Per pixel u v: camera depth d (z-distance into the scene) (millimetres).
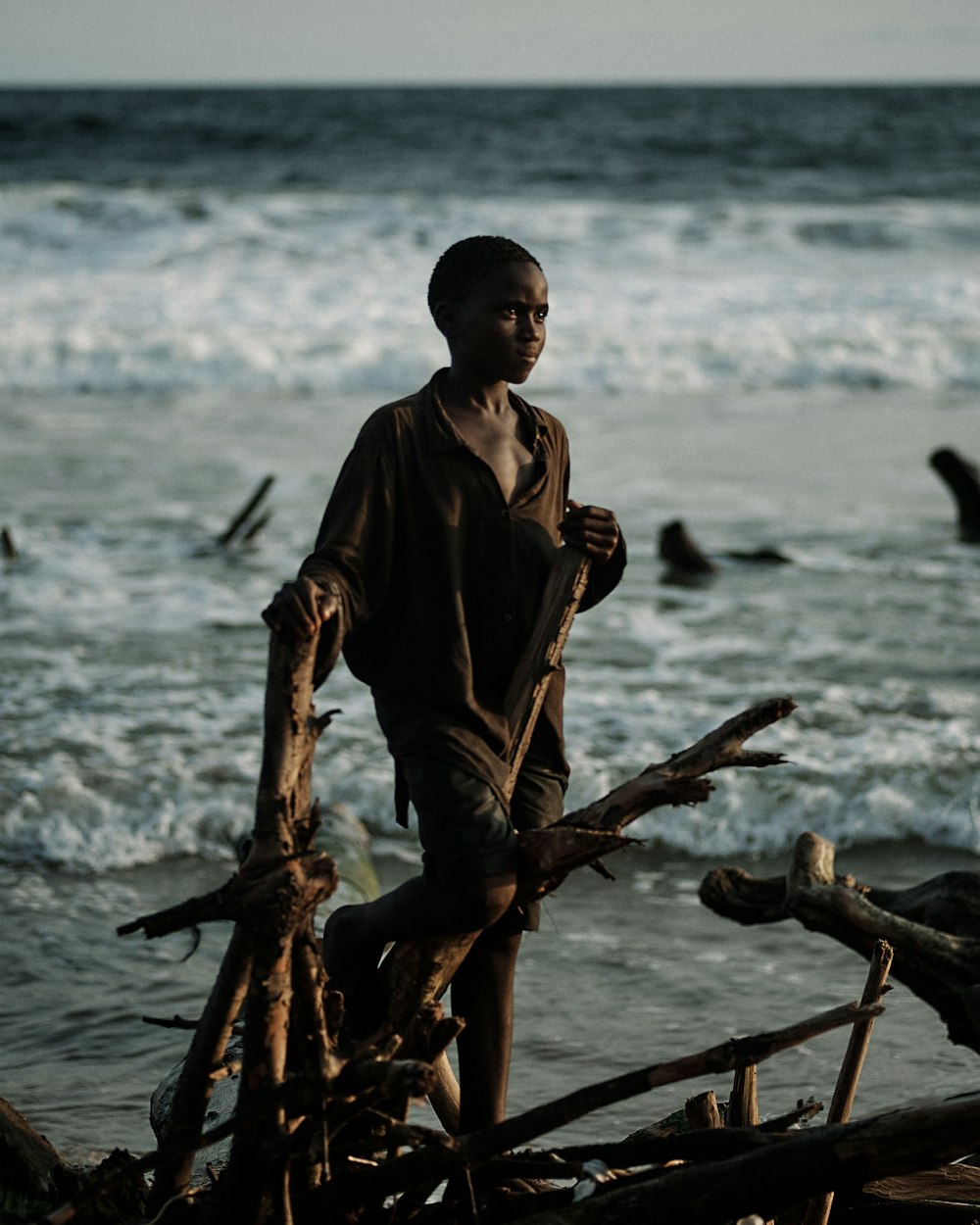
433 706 2609
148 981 5363
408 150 50438
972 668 8969
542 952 5668
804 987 5391
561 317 23234
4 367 20219
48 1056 4793
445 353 20859
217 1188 2449
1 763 7273
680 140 56188
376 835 6852
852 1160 2268
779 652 9359
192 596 10500
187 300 23844
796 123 66062
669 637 9695
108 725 7855
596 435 17422
